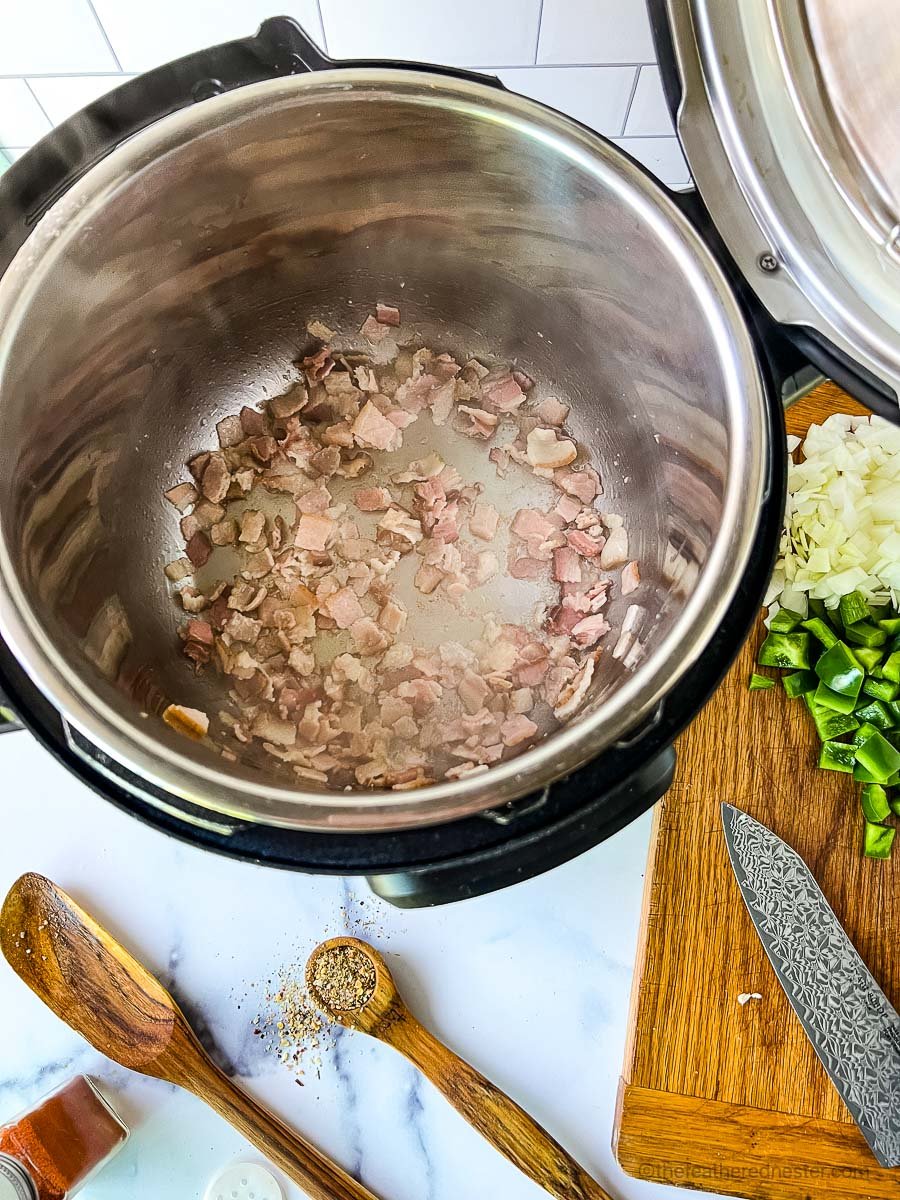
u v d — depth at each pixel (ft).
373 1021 1.15
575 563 1.27
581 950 1.22
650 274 1.02
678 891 1.18
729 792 1.22
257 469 1.32
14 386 0.91
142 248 1.04
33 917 1.18
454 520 1.32
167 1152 1.15
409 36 1.30
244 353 1.30
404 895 0.86
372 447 1.34
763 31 0.90
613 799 0.85
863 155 0.87
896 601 1.24
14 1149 1.06
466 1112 1.11
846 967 1.14
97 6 1.21
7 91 1.34
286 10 1.25
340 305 1.32
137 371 1.16
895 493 1.26
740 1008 1.14
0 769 1.27
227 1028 1.19
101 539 1.12
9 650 0.86
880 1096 1.10
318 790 0.85
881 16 0.79
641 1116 1.12
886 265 0.91
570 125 0.97
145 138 0.94
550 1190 1.09
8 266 0.93
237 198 1.07
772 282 0.96
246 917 1.23
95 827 1.26
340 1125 1.16
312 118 0.99
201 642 1.20
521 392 1.34
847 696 1.18
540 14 1.25
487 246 1.20
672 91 0.94
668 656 0.84
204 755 0.93
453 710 1.19
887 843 1.18
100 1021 1.15
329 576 1.28
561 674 1.19
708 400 0.98
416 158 1.07
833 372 0.94
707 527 0.99
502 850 0.84
